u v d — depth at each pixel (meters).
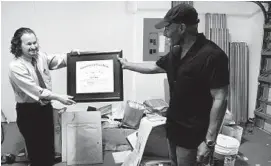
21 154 2.60
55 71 3.47
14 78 1.81
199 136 1.33
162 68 1.60
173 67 1.38
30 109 1.92
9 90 3.50
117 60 2.03
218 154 2.23
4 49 3.36
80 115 2.51
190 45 1.29
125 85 3.59
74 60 2.08
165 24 1.27
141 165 2.20
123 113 3.19
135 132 2.61
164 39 3.45
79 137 2.47
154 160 2.25
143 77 3.58
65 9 3.35
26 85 1.80
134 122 2.79
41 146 2.06
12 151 2.70
